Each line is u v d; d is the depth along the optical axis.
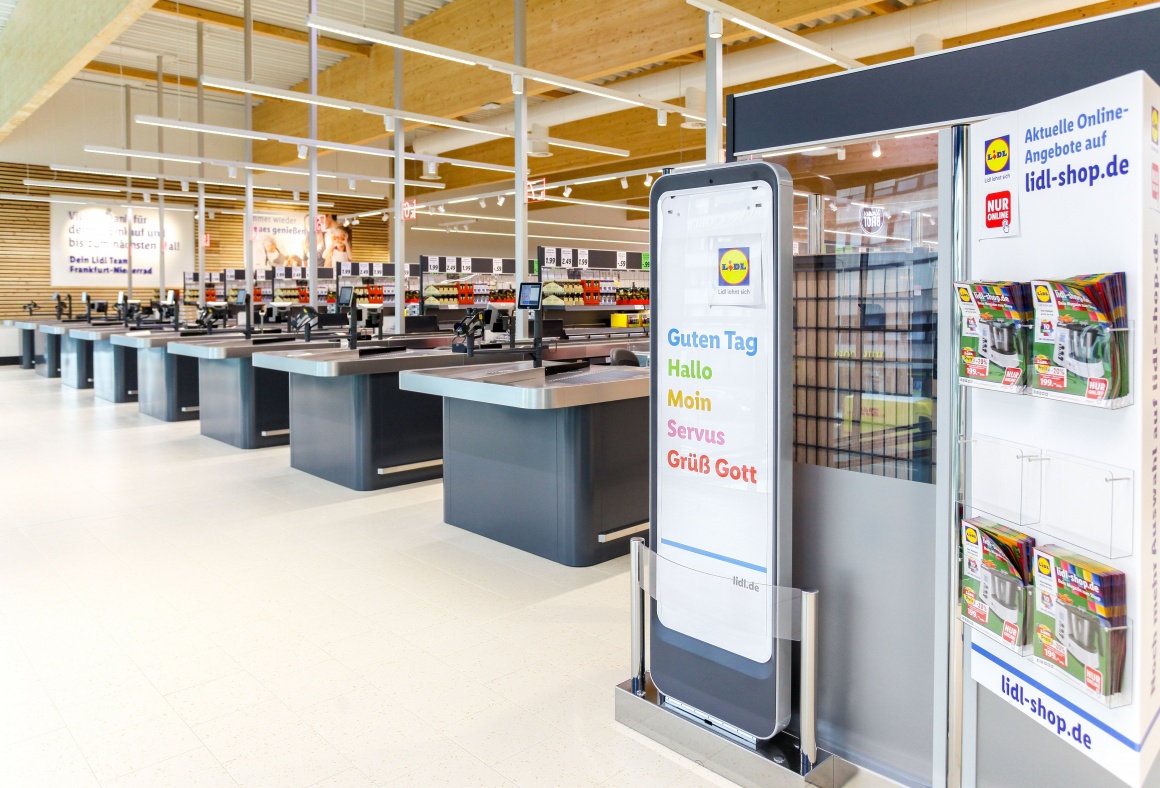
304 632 3.35
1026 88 2.03
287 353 6.12
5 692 2.82
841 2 6.97
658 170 13.16
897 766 2.21
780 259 2.13
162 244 15.30
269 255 18.89
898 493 2.15
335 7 10.48
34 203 16.27
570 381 4.21
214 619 3.49
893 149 2.13
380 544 4.59
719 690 2.37
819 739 2.38
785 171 2.13
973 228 1.87
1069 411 1.57
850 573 2.27
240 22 11.06
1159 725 1.53
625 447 4.38
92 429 8.55
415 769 2.36
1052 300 1.49
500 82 9.31
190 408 9.18
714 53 6.34
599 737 2.54
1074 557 1.55
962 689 2.02
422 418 6.17
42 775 2.32
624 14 8.11
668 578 2.48
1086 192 1.50
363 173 19.80
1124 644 1.43
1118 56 1.89
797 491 2.37
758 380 2.21
